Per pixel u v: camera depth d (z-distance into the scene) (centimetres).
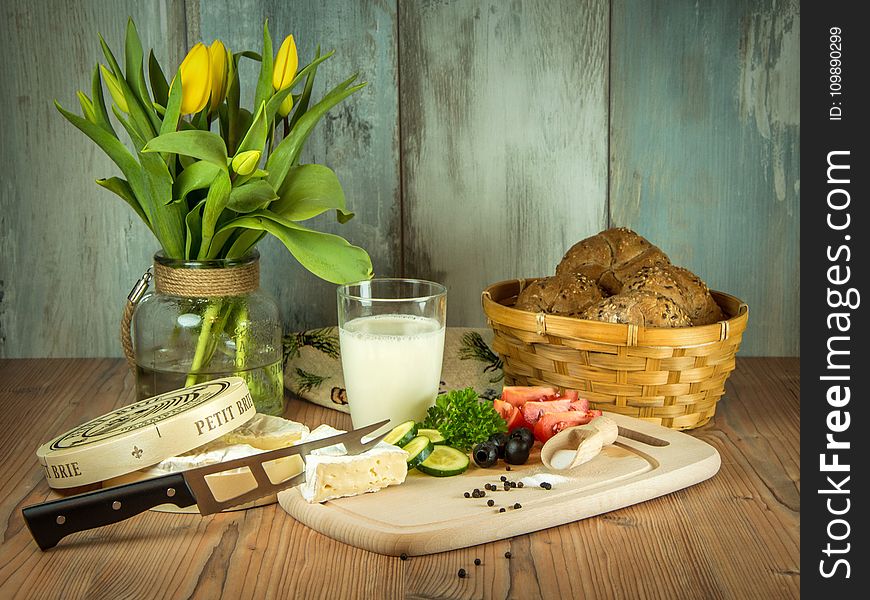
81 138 112
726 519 81
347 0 111
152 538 78
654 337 89
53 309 116
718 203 113
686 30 111
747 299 115
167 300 93
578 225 114
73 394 105
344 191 114
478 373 105
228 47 111
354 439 83
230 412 84
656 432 90
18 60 111
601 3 111
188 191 90
